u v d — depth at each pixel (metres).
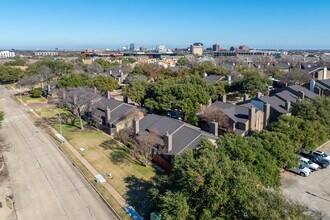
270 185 30.06
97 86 86.88
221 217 25.53
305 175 38.62
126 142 49.78
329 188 35.53
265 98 59.78
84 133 57.19
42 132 58.62
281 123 42.12
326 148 48.72
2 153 47.62
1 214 30.12
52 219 29.78
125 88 73.19
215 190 24.72
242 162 29.03
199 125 59.12
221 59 199.88
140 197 33.47
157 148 42.69
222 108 57.97
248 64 155.00
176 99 61.25
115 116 57.75
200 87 64.38
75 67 147.25
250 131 52.03
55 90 87.12
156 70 112.25
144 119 51.34
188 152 29.91
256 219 23.48
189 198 25.92
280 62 164.38
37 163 43.50
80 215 30.44
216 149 31.47
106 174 39.34
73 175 39.47
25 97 97.75
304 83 88.94
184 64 156.88
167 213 25.28
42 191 35.22
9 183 37.16
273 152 33.84
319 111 48.78
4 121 67.75
